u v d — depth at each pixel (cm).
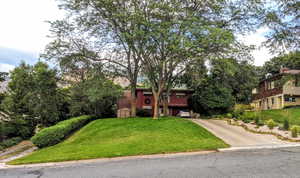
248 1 1619
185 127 1481
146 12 1642
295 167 646
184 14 1599
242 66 1822
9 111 2048
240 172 612
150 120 1764
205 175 596
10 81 2177
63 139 1575
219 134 1332
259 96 3522
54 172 708
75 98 2395
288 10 1603
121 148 1003
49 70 2262
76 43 1892
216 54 1586
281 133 1326
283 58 1861
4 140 1958
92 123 1908
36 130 2300
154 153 916
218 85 2566
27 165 838
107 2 1641
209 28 1437
